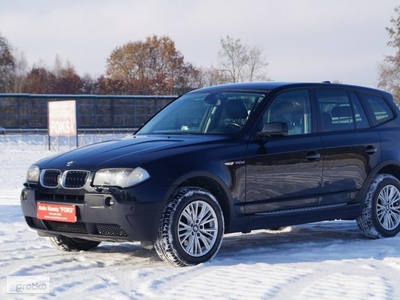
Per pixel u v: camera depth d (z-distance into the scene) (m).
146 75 83.69
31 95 54.06
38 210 6.56
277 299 5.03
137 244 7.78
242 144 6.81
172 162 6.30
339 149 7.61
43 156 29.44
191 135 7.12
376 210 7.95
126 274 5.97
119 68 84.69
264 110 7.15
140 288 5.40
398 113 8.53
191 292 5.23
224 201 6.71
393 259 6.60
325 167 7.46
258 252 7.14
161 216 6.19
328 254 6.92
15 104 53.47
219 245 6.52
